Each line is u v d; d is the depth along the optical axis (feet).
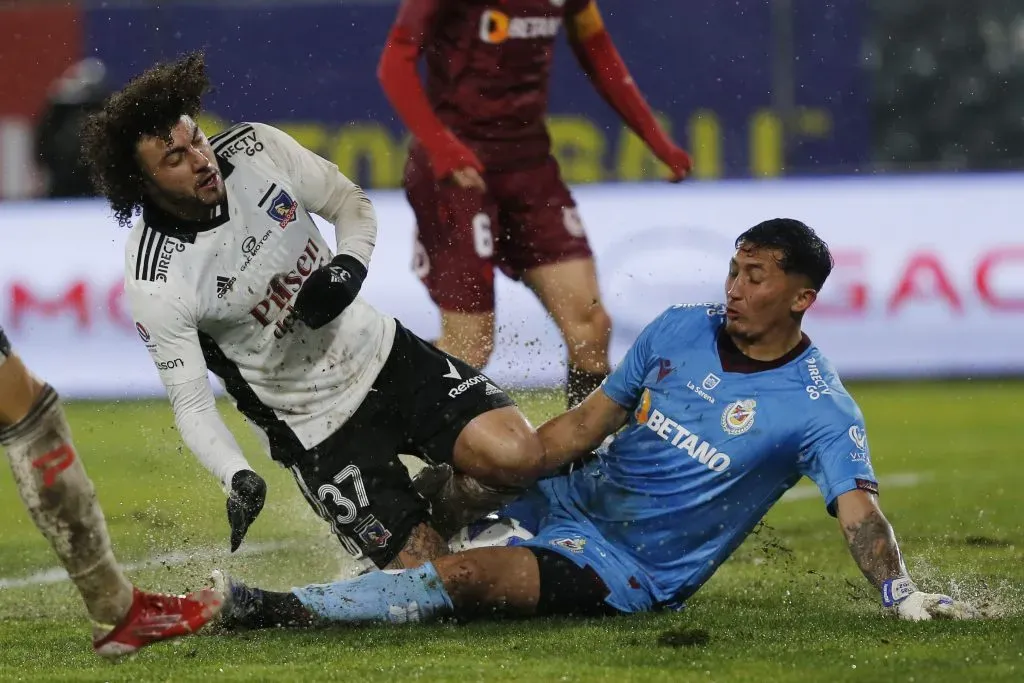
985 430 111.75
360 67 149.48
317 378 50.19
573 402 72.23
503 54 71.77
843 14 148.97
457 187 71.97
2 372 35.91
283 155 50.06
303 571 61.36
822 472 47.50
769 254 46.98
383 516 50.11
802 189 138.41
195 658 42.04
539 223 72.90
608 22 149.48
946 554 62.08
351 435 50.60
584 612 47.93
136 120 45.29
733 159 151.02
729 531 49.03
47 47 149.18
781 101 150.41
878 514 47.09
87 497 37.06
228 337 49.49
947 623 45.52
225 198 48.16
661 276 135.95
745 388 47.93
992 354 137.90
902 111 163.53
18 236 135.85
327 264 49.93
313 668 40.22
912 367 138.21
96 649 38.19
